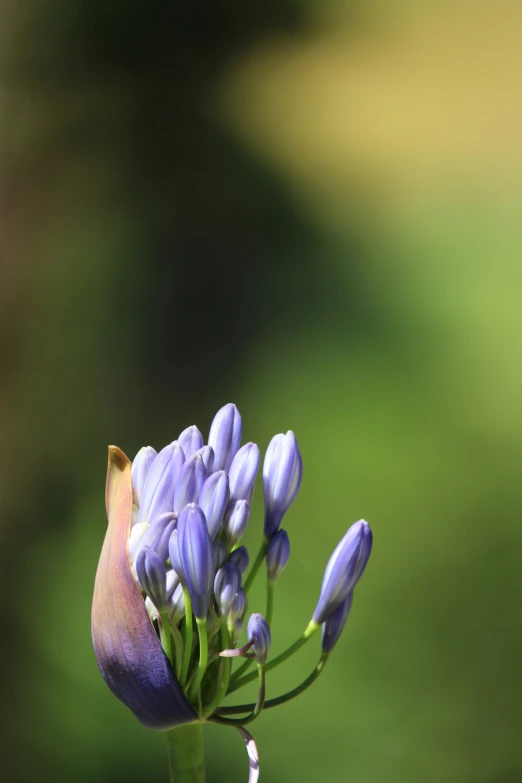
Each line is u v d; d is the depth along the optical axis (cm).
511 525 154
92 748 134
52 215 242
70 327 223
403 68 438
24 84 255
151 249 250
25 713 139
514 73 431
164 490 69
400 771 128
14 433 204
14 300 219
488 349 214
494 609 143
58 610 151
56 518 177
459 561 151
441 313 231
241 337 228
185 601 68
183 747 70
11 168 241
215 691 69
